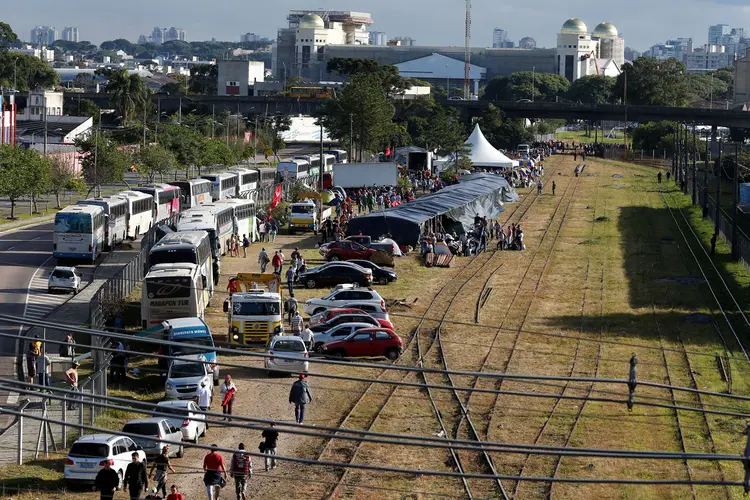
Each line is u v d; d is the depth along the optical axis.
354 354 57.03
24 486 35.78
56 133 180.00
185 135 178.00
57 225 84.94
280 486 37.56
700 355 59.28
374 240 97.94
